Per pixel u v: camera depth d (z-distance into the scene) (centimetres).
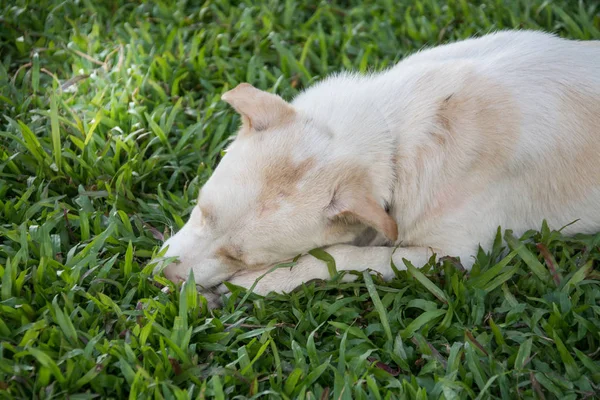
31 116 176
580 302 151
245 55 192
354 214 143
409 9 203
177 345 141
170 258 148
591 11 201
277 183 145
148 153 175
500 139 150
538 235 155
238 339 143
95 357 140
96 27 194
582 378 139
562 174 153
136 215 160
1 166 163
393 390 139
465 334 143
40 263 147
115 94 181
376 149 149
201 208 147
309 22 201
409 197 150
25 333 140
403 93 154
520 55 157
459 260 151
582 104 154
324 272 151
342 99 153
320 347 145
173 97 182
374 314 147
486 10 204
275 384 138
